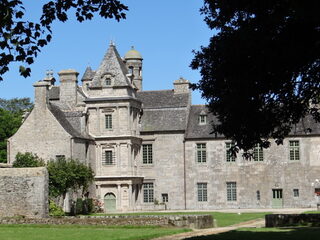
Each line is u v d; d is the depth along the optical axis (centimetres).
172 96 8369
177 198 8019
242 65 2706
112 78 7931
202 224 4606
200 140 8012
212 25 2919
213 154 7981
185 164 8038
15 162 6725
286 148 7856
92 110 7931
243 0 2714
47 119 7412
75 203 7044
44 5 2066
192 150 8031
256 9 2645
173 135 8094
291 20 2470
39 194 5475
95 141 7900
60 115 7631
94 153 7894
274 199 7850
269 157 7881
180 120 8138
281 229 3962
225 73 2784
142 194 8100
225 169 7950
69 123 7681
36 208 5466
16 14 1981
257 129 2867
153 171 8106
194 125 8144
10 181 5544
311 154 7788
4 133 9731
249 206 7881
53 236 3712
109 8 2123
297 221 4441
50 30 2033
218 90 2862
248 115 2797
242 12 2781
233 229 4250
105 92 7931
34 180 5506
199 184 8000
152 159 8131
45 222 4775
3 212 5525
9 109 12231
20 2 1973
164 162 8081
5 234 3906
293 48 2517
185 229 4238
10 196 5531
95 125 7919
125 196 7775
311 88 2725
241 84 2698
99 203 7688
